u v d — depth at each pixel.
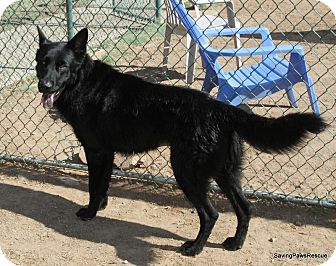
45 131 3.93
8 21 5.20
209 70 3.95
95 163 3.04
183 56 5.26
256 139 2.73
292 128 2.65
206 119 2.77
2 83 4.65
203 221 2.81
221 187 2.86
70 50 2.97
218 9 7.27
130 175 3.34
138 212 3.12
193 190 2.80
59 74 2.95
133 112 2.90
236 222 3.02
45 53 2.96
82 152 3.53
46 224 3.02
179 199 3.22
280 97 4.44
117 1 6.70
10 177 3.42
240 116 2.74
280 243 2.87
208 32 4.16
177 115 2.80
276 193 3.16
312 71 4.86
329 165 3.46
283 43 5.78
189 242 2.83
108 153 3.04
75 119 3.02
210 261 2.77
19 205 3.16
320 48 5.56
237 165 2.83
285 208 3.11
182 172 2.80
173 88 2.87
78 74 2.99
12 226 3.00
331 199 3.13
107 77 2.99
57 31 5.64
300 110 4.19
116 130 2.96
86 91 2.99
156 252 2.82
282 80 4.00
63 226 3.01
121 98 2.93
